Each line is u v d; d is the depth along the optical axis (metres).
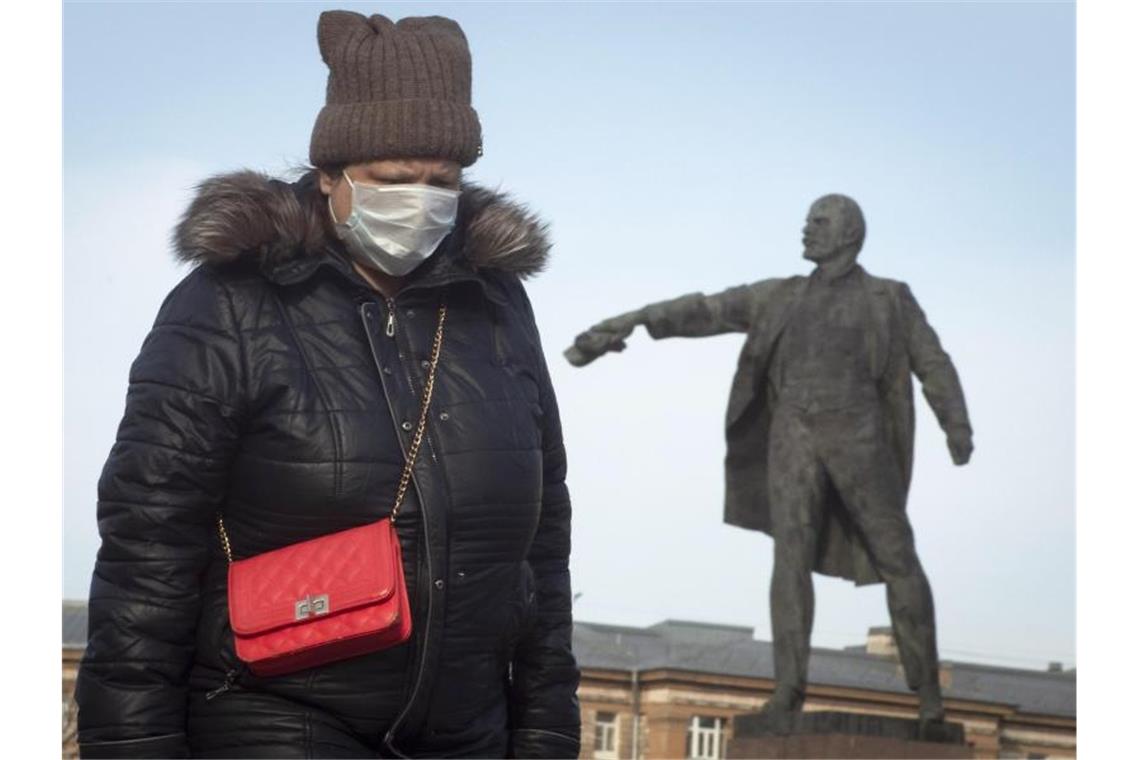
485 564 4.48
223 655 4.39
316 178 4.63
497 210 4.69
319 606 4.29
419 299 4.59
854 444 20.50
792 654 20.02
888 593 20.38
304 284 4.49
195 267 4.50
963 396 20.62
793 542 20.25
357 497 4.37
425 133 4.46
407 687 4.40
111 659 4.33
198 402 4.36
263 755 4.35
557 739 4.81
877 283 20.94
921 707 20.06
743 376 21.06
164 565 4.35
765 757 19.84
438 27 4.62
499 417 4.54
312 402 4.39
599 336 21.34
